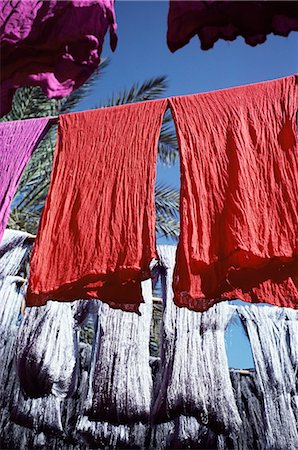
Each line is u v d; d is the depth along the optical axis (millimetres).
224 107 2104
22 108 5664
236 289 1902
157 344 5418
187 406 2711
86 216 1992
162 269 3094
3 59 1515
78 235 1963
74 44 1503
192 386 2744
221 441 3039
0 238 1920
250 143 2008
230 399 2756
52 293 1988
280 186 1911
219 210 1890
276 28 1413
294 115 2033
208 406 2727
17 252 3121
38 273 1919
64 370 2887
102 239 1936
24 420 2898
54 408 2895
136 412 2715
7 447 3072
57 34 1502
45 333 2900
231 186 1920
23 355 2857
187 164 1978
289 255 1787
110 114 2197
